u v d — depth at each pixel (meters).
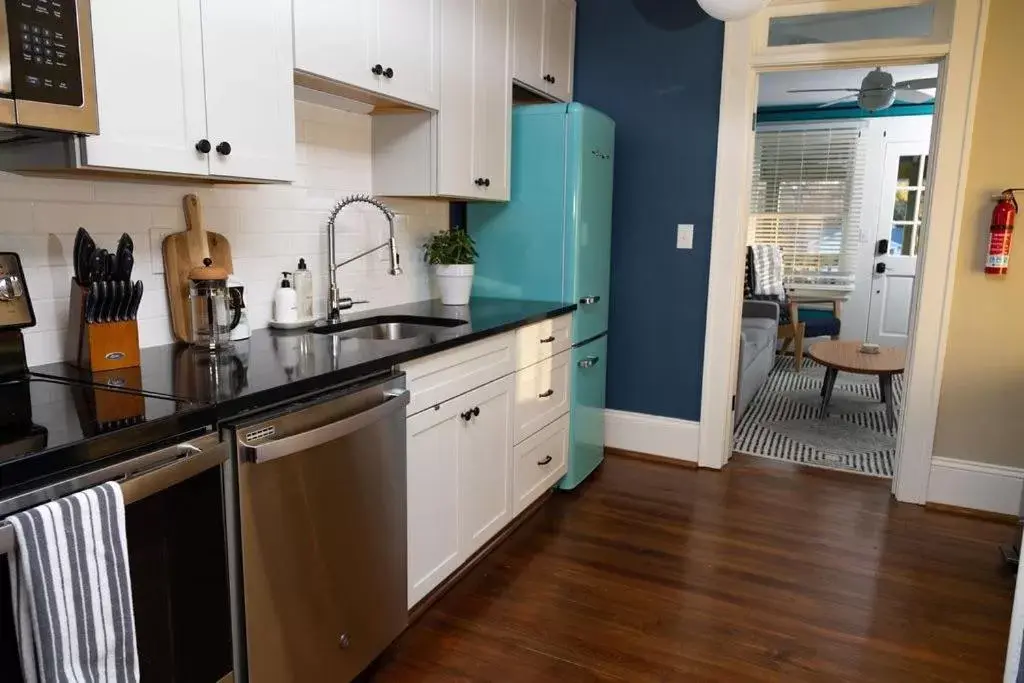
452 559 2.21
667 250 3.50
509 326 2.41
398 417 1.81
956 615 2.20
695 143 3.37
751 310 5.55
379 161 2.60
